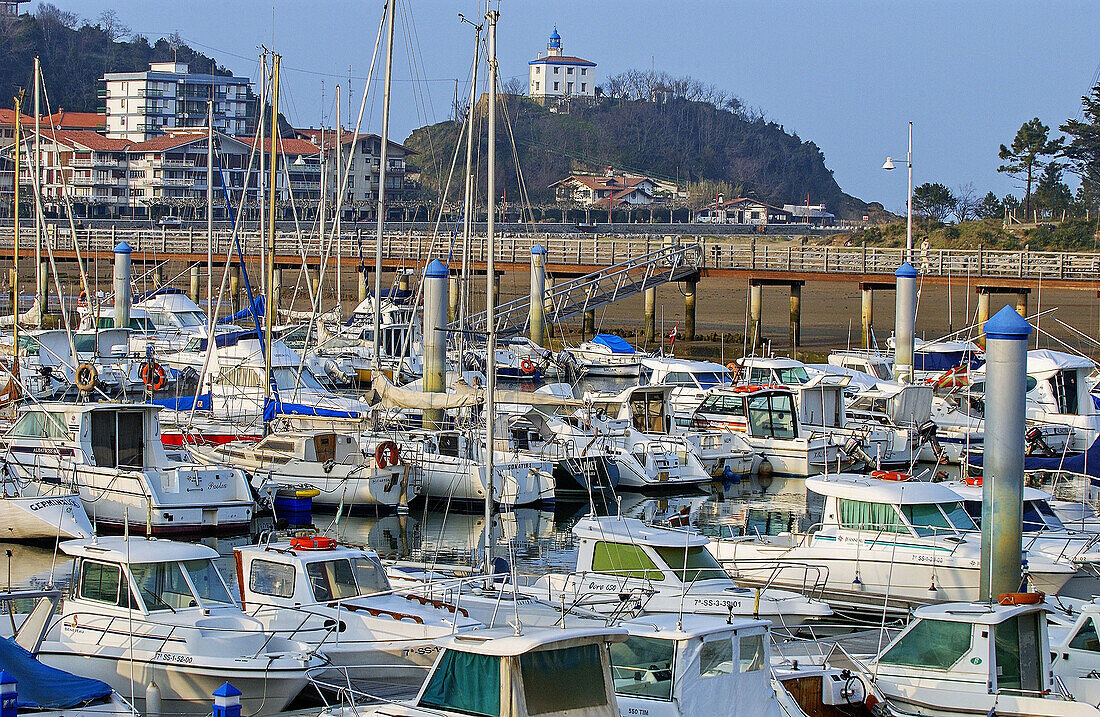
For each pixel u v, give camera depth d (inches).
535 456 1475.1
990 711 650.2
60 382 1820.9
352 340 2400.3
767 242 5812.0
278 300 2866.6
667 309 3681.1
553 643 518.3
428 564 1002.7
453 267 2805.1
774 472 1669.5
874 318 3358.8
